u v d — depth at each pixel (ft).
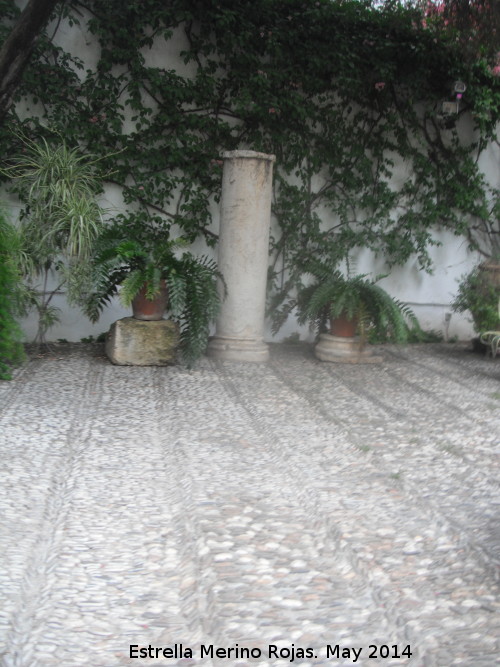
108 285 19.36
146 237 23.12
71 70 22.12
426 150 26.43
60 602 8.09
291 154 24.67
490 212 27.32
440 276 27.43
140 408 16.22
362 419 16.29
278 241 24.98
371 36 24.43
